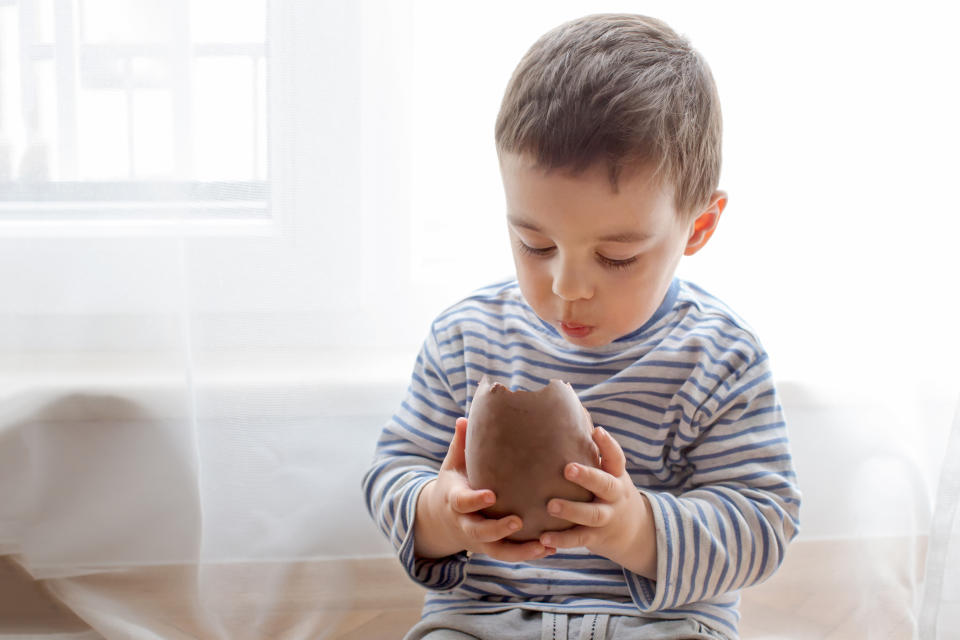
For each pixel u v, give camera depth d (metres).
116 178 0.99
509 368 0.96
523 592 0.90
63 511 1.03
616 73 0.79
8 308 1.00
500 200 1.07
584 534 0.75
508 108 0.82
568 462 0.72
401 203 1.05
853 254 1.09
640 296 0.82
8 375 1.01
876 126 1.07
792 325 1.12
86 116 0.98
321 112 1.00
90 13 0.96
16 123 0.98
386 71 1.02
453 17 1.03
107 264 1.00
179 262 1.00
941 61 1.05
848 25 1.06
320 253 1.03
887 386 1.11
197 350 1.02
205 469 1.04
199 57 0.98
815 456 1.13
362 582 1.10
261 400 1.03
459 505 0.73
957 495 0.97
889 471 1.11
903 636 1.06
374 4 1.00
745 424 0.91
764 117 1.08
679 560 0.83
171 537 1.04
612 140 0.76
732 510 0.87
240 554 1.05
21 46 0.97
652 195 0.78
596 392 0.93
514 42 1.04
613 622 0.85
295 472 1.06
